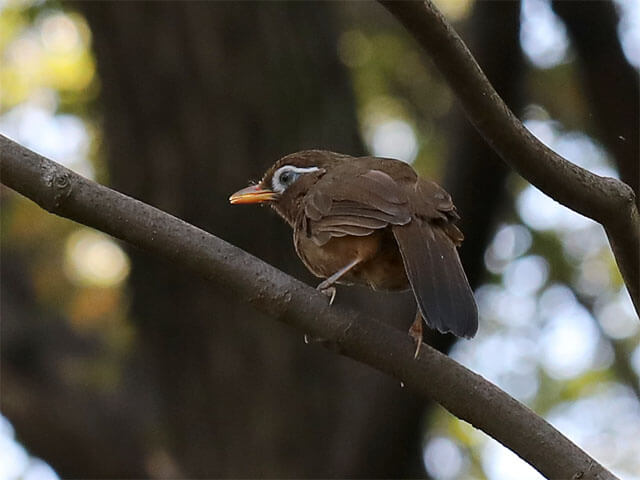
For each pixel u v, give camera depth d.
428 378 7.00
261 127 12.83
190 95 12.80
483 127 6.74
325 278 8.47
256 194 9.38
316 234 8.02
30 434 13.68
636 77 11.50
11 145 6.95
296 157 9.34
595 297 16.78
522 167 6.89
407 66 17.08
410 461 12.49
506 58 11.70
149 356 13.41
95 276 17.45
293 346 12.94
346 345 7.09
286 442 12.80
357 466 12.38
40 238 17.31
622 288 16.66
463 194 11.60
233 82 12.82
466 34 11.98
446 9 16.58
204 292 12.93
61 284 17.22
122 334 15.52
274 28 13.05
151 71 12.80
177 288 12.95
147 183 12.91
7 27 17.44
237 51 12.89
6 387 13.93
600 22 11.38
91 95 16.81
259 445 12.82
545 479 7.03
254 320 12.96
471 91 6.57
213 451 12.95
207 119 12.78
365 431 12.34
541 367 17.00
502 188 11.71
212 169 12.73
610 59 11.43
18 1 17.30
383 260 8.02
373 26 17.02
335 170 8.63
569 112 15.65
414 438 12.41
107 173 14.41
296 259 12.78
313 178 9.12
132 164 12.98
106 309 16.94
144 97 12.83
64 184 6.92
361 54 17.03
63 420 13.71
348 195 8.02
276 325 12.96
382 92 17.23
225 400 12.93
